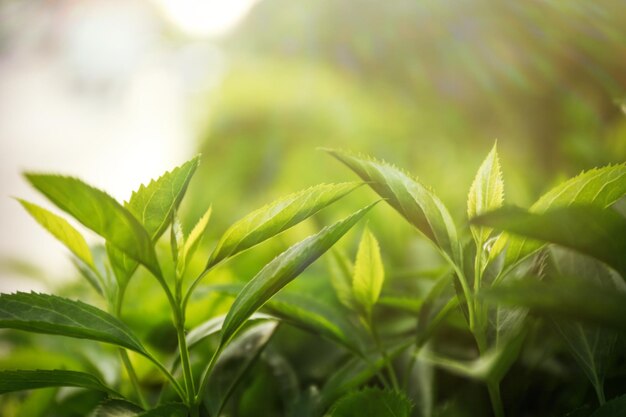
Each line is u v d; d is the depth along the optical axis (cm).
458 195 81
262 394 53
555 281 34
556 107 83
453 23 99
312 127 114
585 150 73
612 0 76
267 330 48
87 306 41
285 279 40
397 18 109
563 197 38
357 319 56
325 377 54
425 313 47
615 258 35
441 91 101
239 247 40
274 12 148
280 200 40
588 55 79
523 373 48
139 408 42
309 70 125
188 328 55
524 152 86
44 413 52
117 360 56
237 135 123
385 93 111
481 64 94
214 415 45
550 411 48
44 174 34
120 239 37
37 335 61
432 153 97
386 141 104
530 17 86
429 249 70
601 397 42
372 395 40
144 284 61
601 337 42
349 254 72
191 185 115
